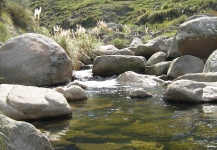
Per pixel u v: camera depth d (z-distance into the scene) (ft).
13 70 27.73
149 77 28.12
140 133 13.30
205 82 20.62
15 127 10.39
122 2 146.30
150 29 103.35
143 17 117.60
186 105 18.25
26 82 27.48
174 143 11.90
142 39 71.31
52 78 28.12
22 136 10.36
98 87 26.11
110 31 77.20
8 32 46.26
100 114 16.84
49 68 28.02
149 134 13.11
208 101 18.62
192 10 110.01
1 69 27.89
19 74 27.61
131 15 129.08
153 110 17.37
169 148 11.41
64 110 16.14
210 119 15.02
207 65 25.35
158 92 22.70
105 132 13.61
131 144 11.98
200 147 11.37
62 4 154.51
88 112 17.31
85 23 128.47
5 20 53.57
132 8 136.56
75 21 130.31
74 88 20.97
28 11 66.54
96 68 32.35
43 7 152.97
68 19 133.80
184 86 19.24
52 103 15.98
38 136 10.60
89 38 46.98
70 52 36.58
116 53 40.04
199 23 30.76
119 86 26.23
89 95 22.59
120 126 14.47
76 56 37.45
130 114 16.65
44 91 17.06
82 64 38.58
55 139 12.79
